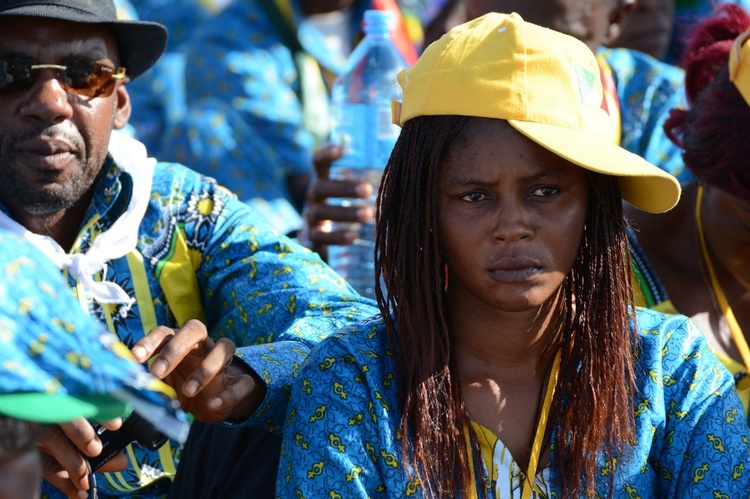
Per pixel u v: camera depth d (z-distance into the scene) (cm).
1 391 495
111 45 956
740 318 1076
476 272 736
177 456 995
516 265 727
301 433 760
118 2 1700
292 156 1767
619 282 777
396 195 772
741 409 799
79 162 933
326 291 981
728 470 768
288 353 848
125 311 995
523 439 771
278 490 766
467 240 733
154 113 2166
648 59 1546
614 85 1502
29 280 516
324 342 789
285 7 1808
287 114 1769
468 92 725
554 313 782
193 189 1047
